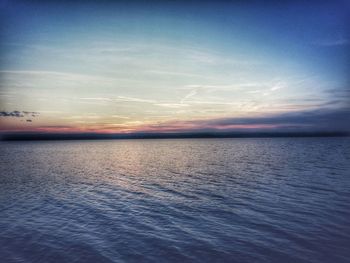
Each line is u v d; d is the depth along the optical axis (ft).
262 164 64.64
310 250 18.21
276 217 24.93
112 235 21.63
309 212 26.02
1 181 46.91
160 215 26.78
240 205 29.43
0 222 24.81
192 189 38.86
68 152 120.26
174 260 17.54
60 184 43.93
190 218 25.59
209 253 18.34
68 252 18.69
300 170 53.01
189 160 80.02
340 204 28.45
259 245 19.22
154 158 88.79
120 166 67.82
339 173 48.78
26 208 29.76
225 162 71.61
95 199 33.78
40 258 17.83
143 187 41.06
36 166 69.00
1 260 17.54
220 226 23.18
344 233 20.76
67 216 26.73
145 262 17.34
